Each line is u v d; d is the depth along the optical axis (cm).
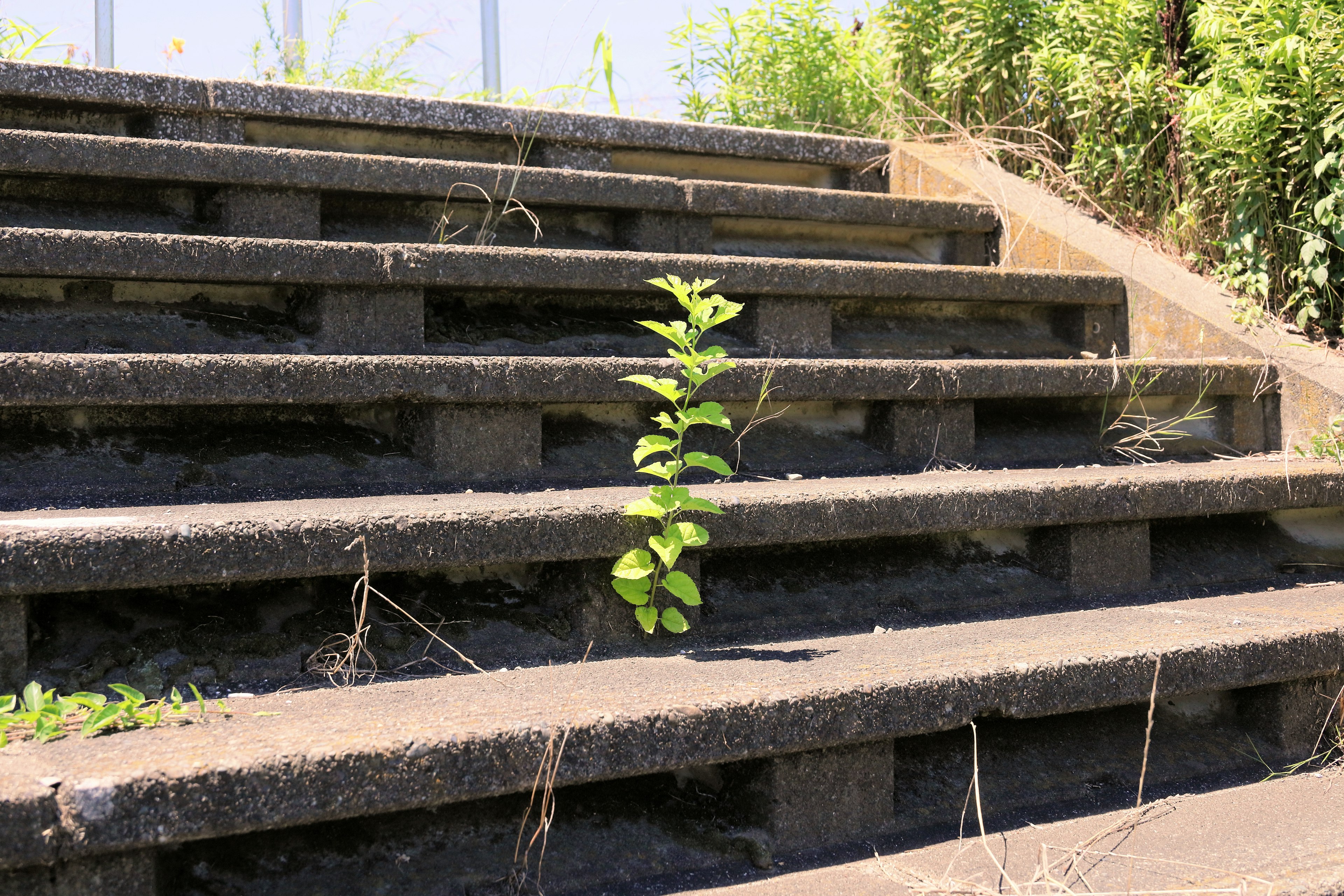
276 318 295
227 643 202
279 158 323
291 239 321
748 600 251
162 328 274
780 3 564
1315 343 375
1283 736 243
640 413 299
